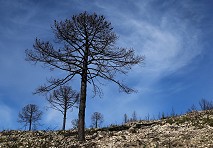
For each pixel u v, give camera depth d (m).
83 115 20.42
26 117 45.22
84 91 21.02
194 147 15.19
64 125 34.88
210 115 22.23
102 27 21.44
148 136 18.34
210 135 16.72
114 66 21.36
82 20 21.20
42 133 23.66
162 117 26.36
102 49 21.16
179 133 18.16
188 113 25.73
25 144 19.27
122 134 19.69
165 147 15.73
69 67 21.28
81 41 21.42
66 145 18.53
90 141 19.16
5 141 20.81
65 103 34.88
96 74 21.22
